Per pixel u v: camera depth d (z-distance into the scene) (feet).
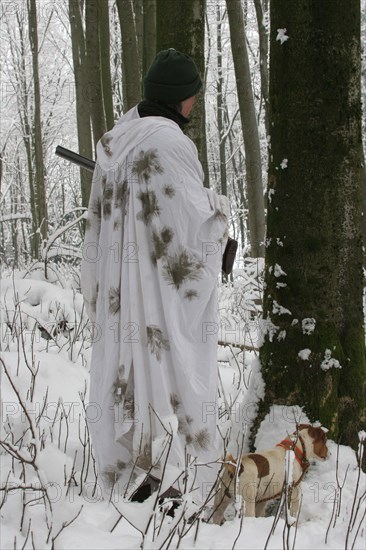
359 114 10.28
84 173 33.55
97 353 9.08
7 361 13.37
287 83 10.19
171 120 9.02
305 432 9.30
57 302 17.99
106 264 9.03
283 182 10.40
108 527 7.38
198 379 8.46
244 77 29.27
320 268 10.31
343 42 9.98
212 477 8.42
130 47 26.11
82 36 34.96
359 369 10.51
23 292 19.20
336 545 7.72
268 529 7.87
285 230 10.44
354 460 9.98
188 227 8.52
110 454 8.67
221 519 8.61
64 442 10.35
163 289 8.44
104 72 29.14
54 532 6.90
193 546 7.33
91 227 9.40
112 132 9.05
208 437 8.41
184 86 9.06
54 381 13.20
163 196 8.46
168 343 8.43
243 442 9.91
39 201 41.19
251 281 22.72
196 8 13.09
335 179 10.18
